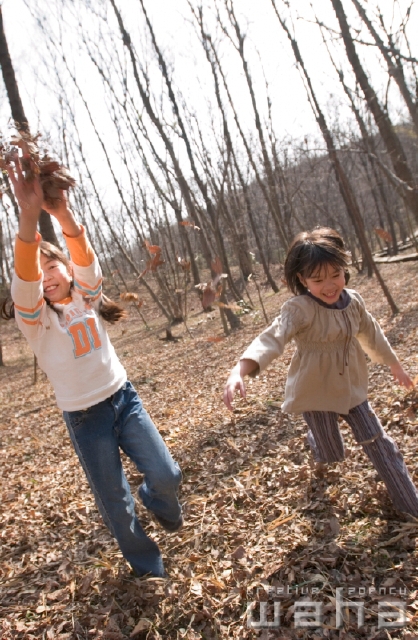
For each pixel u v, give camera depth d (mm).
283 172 17812
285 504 3057
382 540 2553
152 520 3260
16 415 9047
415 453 3277
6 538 3436
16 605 2643
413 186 10398
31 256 2236
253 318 14688
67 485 4230
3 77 8492
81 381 2447
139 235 18812
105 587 2633
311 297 2602
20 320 2377
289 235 18391
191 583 2500
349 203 10070
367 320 2742
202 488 3576
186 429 4969
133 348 16859
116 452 2504
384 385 4727
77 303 2514
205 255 17469
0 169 2189
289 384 2775
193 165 18047
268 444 3992
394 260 21797
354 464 3303
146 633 2299
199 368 9375
